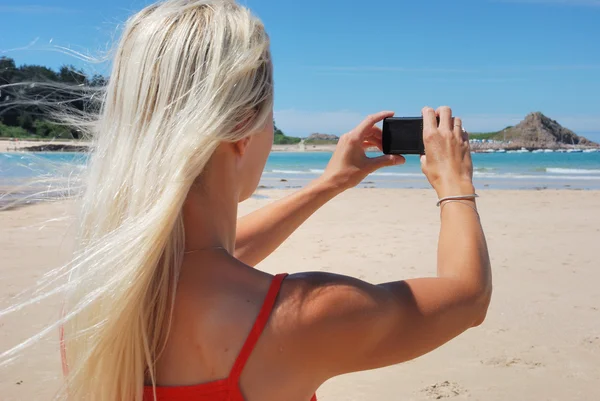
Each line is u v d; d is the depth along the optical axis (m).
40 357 3.99
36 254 7.39
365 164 1.49
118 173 0.95
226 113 0.93
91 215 0.97
